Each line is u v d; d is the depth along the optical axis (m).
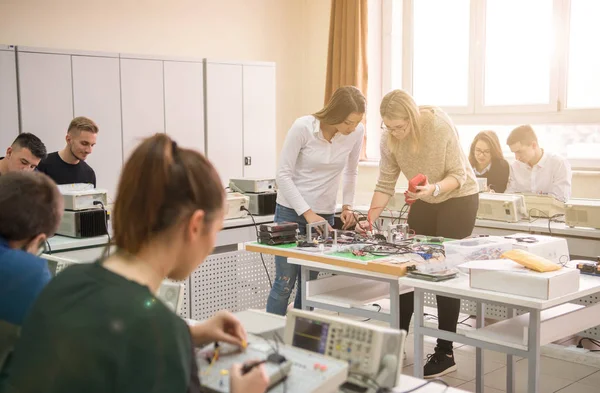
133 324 0.96
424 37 6.41
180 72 5.54
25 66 4.70
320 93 7.04
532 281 2.27
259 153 6.14
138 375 0.95
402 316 3.38
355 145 3.60
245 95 5.98
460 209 3.29
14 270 1.47
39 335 0.98
